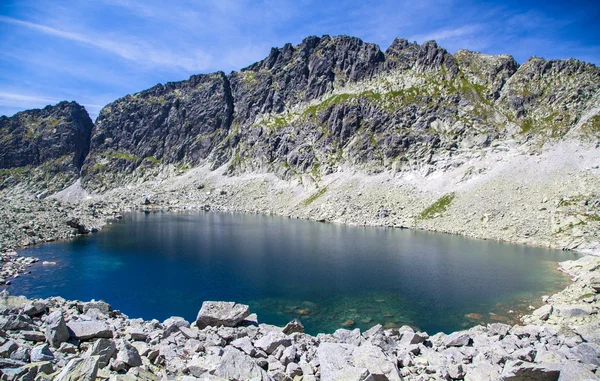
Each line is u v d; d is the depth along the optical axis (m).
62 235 77.31
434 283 46.38
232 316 25.09
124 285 43.97
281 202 159.88
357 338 22.23
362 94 187.12
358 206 127.31
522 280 47.88
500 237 83.81
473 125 142.00
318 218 124.88
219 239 79.69
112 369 14.16
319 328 31.92
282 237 83.56
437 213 109.12
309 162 176.50
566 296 37.56
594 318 28.72
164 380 14.16
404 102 166.38
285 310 36.44
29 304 22.16
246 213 151.00
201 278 47.53
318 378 15.77
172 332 22.09
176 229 95.88
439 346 22.89
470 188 116.94
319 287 44.16
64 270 50.50
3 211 81.19
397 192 132.25
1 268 49.34
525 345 21.14
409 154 147.25
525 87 144.75
